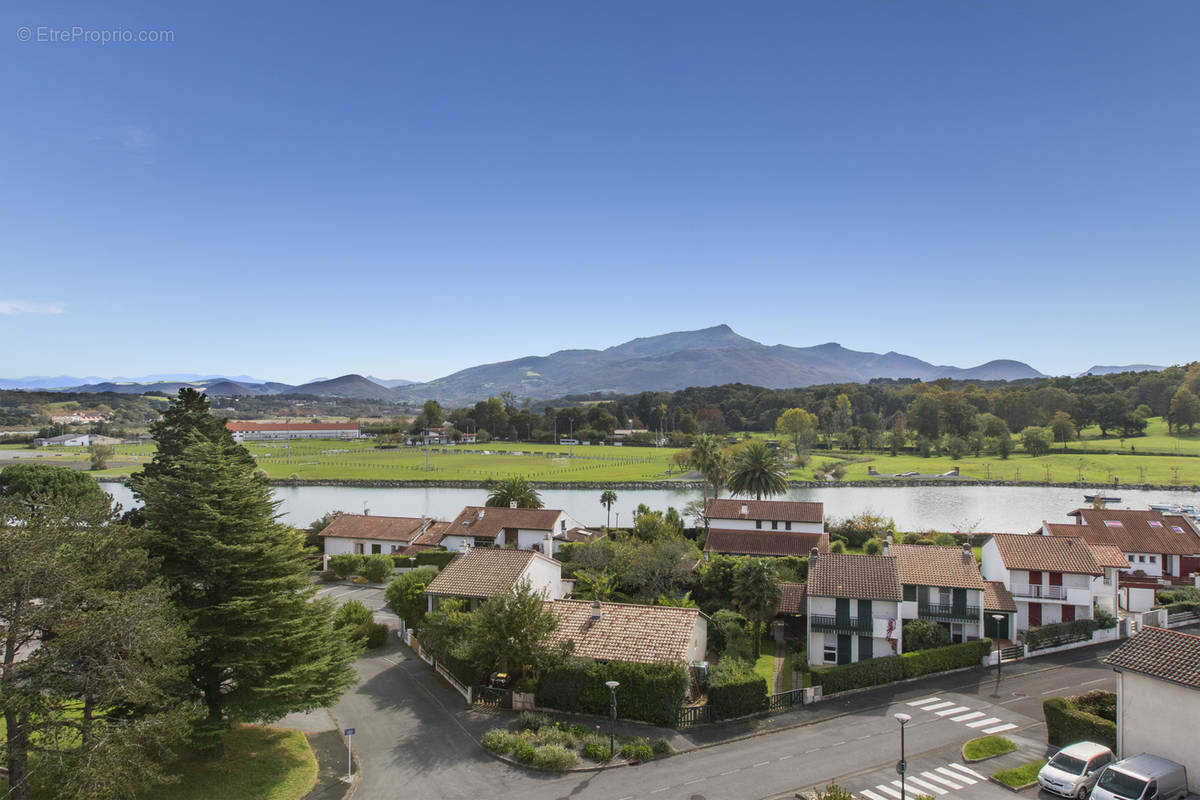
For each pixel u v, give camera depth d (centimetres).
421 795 3331
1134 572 7281
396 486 17912
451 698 4512
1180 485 17150
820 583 5294
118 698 2788
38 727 2695
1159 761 3091
